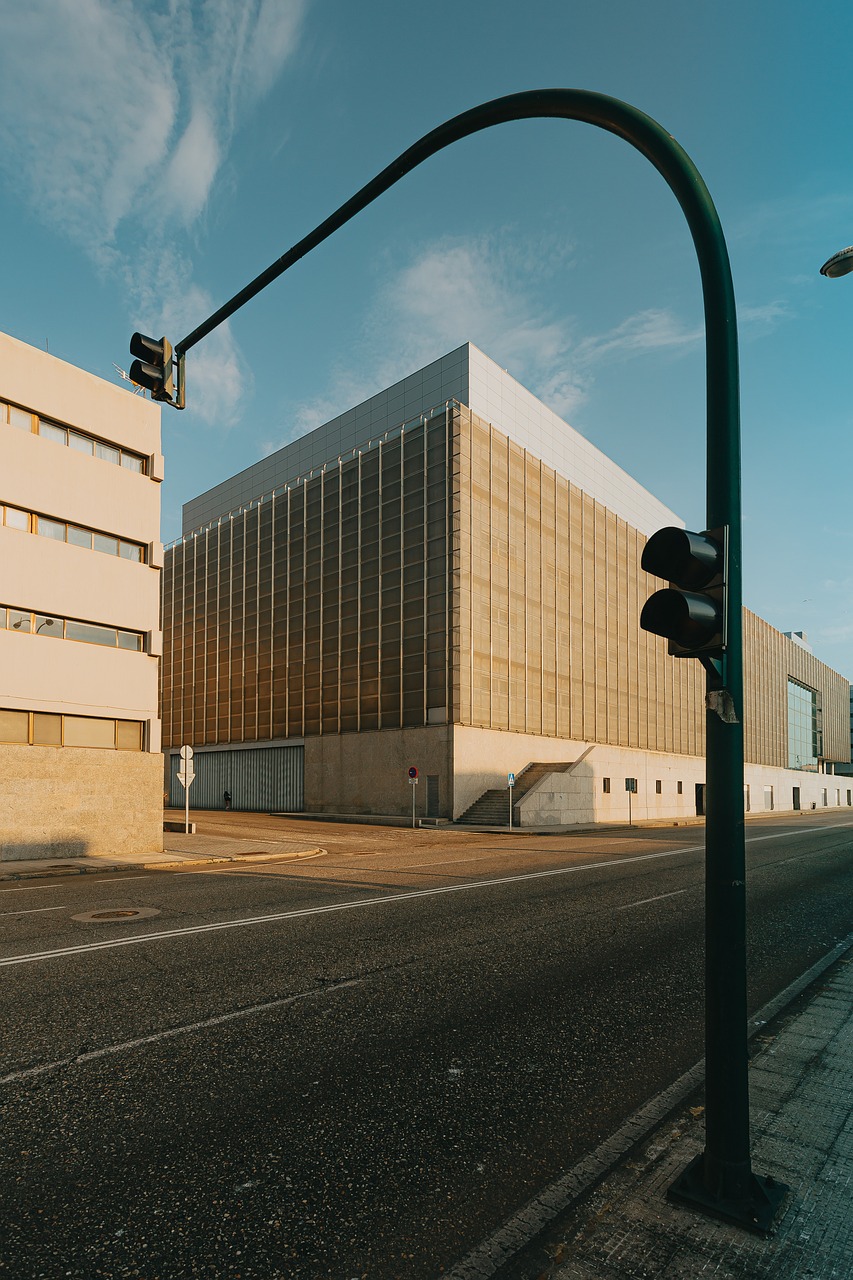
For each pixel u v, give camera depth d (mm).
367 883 13539
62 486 19109
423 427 39781
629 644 52906
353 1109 4164
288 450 49594
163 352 7301
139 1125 3975
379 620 40750
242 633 50094
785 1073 4543
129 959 7488
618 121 3799
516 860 18266
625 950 7965
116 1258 2867
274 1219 3115
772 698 82812
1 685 17547
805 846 23531
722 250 3467
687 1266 2730
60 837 18281
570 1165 3541
